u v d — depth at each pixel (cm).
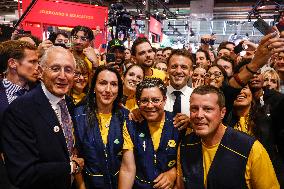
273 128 218
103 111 237
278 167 212
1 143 184
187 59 265
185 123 223
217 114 182
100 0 964
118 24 499
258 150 180
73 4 548
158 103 221
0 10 1466
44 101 187
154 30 932
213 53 578
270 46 173
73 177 217
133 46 350
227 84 203
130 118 237
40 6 522
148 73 347
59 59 186
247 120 231
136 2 1105
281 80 301
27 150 178
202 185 186
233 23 1479
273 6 1022
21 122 179
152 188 221
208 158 188
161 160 224
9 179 175
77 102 268
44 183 181
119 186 224
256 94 241
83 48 349
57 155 184
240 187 179
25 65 228
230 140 183
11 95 223
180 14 1366
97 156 224
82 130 228
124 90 305
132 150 227
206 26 1622
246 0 1265
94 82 237
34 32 528
